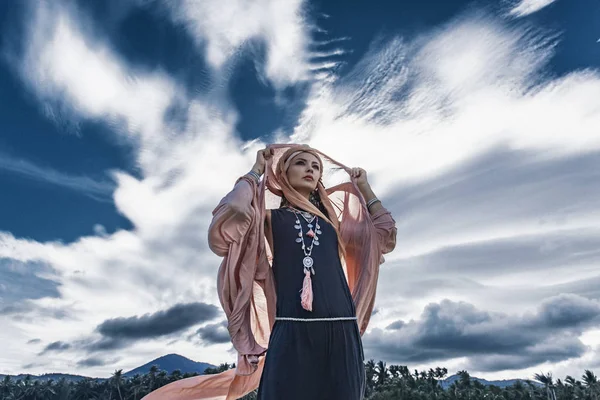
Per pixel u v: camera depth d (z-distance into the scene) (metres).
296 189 4.77
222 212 4.03
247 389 4.31
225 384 4.23
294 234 4.36
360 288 4.56
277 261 4.31
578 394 90.94
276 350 3.88
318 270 4.18
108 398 109.94
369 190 5.11
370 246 4.70
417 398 88.25
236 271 4.16
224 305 4.13
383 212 4.96
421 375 99.81
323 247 4.36
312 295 4.00
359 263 4.78
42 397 114.62
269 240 4.52
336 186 5.21
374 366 101.62
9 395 114.31
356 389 3.90
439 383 99.00
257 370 4.34
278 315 4.08
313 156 4.88
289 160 4.81
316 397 3.76
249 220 4.13
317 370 3.83
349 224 4.98
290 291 4.09
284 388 3.72
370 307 4.59
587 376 91.06
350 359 3.96
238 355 4.02
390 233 4.84
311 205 4.67
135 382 106.06
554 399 93.00
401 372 98.50
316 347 3.88
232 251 4.11
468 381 100.81
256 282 4.43
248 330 4.15
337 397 3.80
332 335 3.95
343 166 5.16
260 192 4.40
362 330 4.54
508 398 96.12
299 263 4.20
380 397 89.69
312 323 3.93
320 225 4.52
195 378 4.18
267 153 4.71
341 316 4.05
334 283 4.19
